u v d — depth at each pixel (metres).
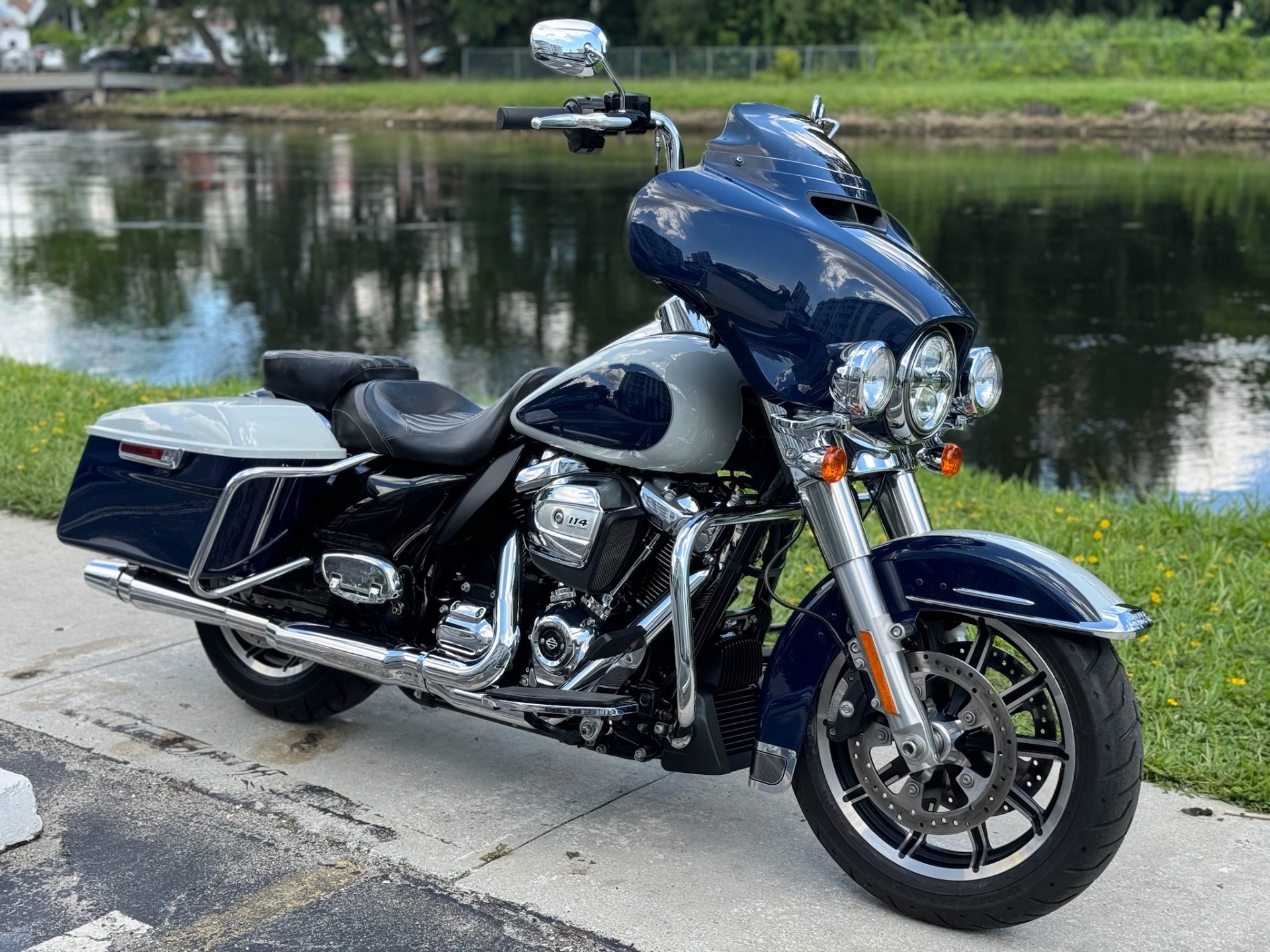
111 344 13.73
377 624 4.01
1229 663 4.77
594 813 3.85
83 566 5.97
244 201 26.84
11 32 79.56
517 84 57.47
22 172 32.78
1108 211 23.52
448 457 3.79
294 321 15.17
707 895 3.40
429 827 3.75
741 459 3.50
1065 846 3.06
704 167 3.52
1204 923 3.28
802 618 3.38
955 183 27.92
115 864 3.51
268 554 4.12
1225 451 9.71
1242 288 16.66
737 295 3.27
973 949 3.17
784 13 55.12
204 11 69.31
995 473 8.64
